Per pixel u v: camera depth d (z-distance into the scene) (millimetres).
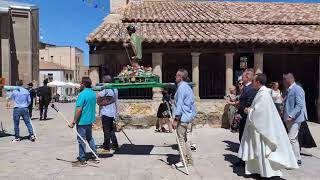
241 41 14336
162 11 18750
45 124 16328
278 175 7164
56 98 44781
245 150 7406
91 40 13898
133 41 9453
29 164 8625
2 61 30203
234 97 13344
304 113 8547
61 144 11203
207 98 15711
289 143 7246
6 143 11398
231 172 7953
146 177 7625
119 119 14070
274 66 18266
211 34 14875
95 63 14688
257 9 19797
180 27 16141
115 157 9312
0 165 8539
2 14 29984
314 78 17188
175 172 7957
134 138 12164
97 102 9672
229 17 17734
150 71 9445
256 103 7184
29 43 32812
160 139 11969
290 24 17438
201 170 8102
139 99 14859
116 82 9273
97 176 7641
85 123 8430
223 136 12477
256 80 7391
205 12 18688
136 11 18656
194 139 11883
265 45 14852
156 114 14164
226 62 14836
